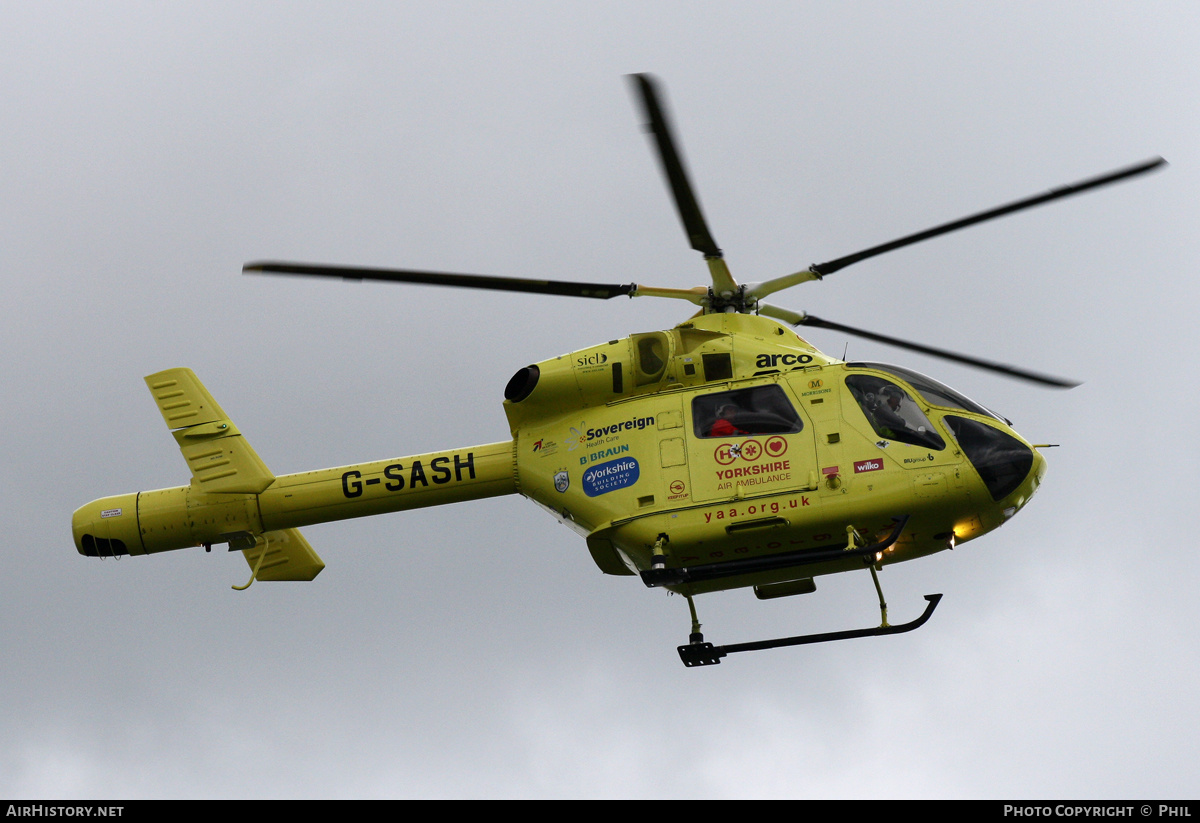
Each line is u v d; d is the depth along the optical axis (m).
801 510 53.84
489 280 55.91
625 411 58.31
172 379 68.44
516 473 61.22
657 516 55.34
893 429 54.84
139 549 67.19
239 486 66.25
